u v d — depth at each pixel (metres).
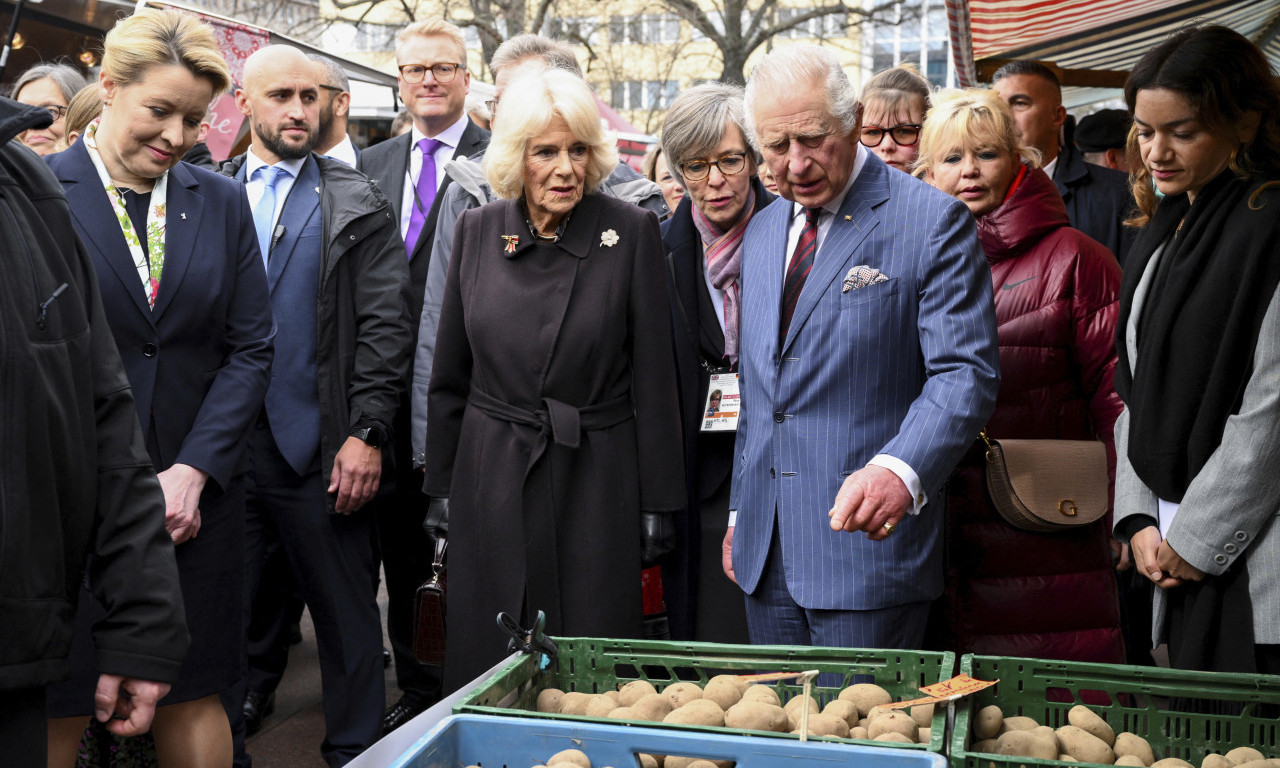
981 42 5.80
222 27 6.02
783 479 2.62
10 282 1.74
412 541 4.25
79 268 1.95
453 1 21.47
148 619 1.97
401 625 4.30
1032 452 3.01
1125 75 6.52
